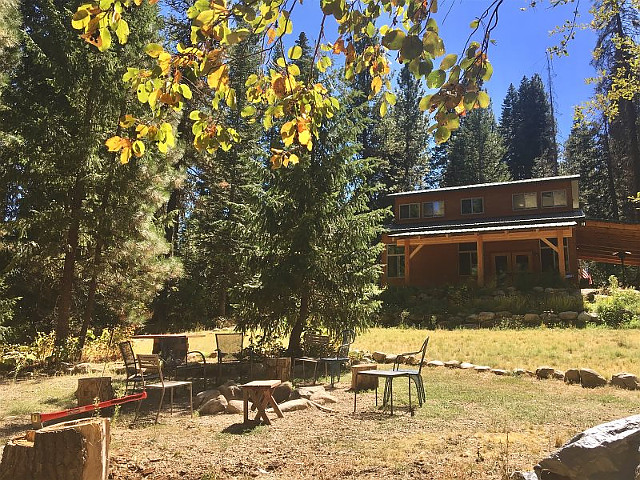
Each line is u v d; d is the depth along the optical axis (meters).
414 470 4.45
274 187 13.34
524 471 4.01
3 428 6.70
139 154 2.80
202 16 2.33
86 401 7.61
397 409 7.34
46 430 3.79
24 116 14.27
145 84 2.70
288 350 12.80
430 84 2.26
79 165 14.07
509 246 28.05
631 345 13.25
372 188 13.48
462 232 23.84
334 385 9.76
